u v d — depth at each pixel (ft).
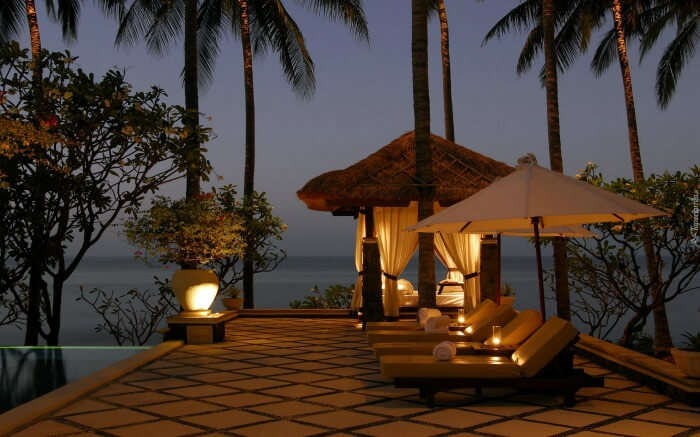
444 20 53.06
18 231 29.71
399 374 16.80
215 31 56.08
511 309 22.57
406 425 14.82
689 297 106.11
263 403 17.15
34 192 28.86
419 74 32.37
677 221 27.14
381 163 35.65
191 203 32.09
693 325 60.80
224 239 31.78
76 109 27.78
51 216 30.53
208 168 30.09
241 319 41.93
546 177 18.24
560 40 49.57
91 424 14.88
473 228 24.03
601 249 30.91
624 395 18.13
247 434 14.05
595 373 21.79
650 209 17.13
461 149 38.11
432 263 31.94
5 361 25.67
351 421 15.17
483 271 35.68
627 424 14.87
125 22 50.14
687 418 15.46
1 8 45.57
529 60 52.21
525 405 16.90
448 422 15.08
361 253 39.37
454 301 37.81
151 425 14.79
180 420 15.28
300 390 18.92
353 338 31.86
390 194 33.50
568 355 17.20
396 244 35.94
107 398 17.80
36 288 32.53
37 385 20.57
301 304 49.52
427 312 26.40
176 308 39.37
